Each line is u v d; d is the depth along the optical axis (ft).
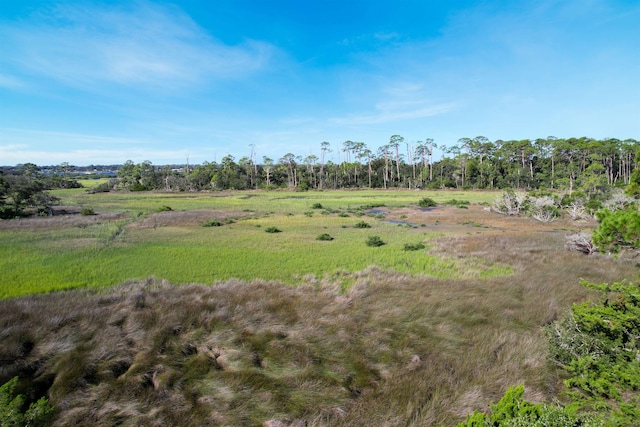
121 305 31.68
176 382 21.48
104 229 82.33
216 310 31.09
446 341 26.89
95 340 25.14
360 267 49.83
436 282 41.42
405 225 97.55
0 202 105.40
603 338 20.31
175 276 44.45
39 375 21.83
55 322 27.53
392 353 25.27
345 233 82.17
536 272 45.37
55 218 99.09
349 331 28.19
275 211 129.80
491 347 25.79
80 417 18.25
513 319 30.89
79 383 20.98
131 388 20.72
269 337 26.81
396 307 32.81
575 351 21.44
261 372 22.79
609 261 49.67
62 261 51.26
